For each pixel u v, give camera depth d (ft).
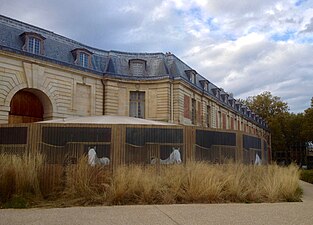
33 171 30.53
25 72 73.61
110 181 31.42
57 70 80.69
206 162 38.63
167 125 43.47
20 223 20.13
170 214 23.34
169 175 32.94
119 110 93.04
